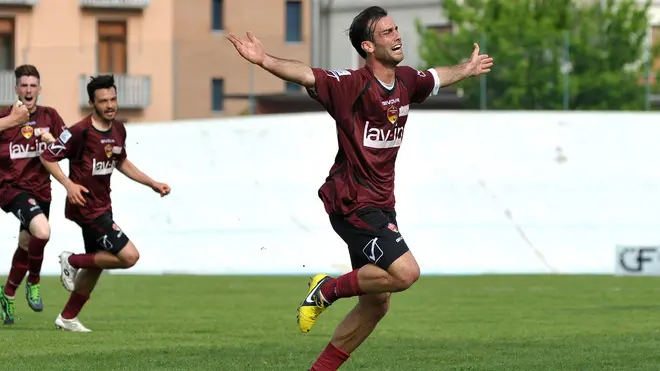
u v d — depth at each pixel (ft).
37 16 299.38
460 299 116.78
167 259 161.48
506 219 155.43
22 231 88.58
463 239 155.43
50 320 92.68
